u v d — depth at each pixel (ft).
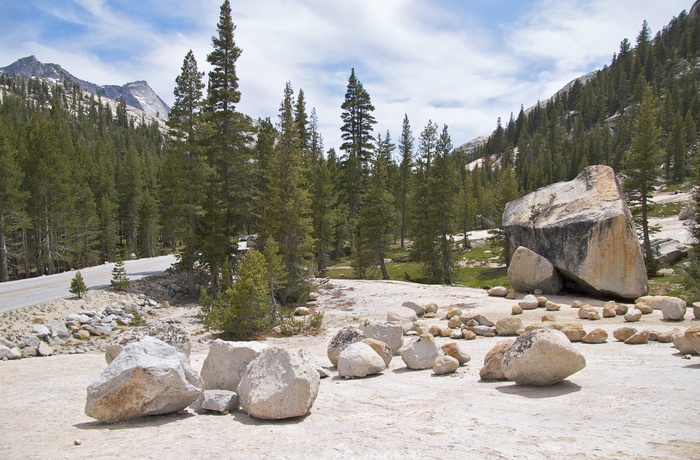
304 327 69.41
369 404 24.02
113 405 20.66
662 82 417.90
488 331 51.06
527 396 23.45
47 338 65.36
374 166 182.80
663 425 16.70
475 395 24.58
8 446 17.16
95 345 65.67
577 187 82.02
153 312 92.48
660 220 173.99
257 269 71.87
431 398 24.72
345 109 202.18
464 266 162.50
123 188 243.60
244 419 21.24
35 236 160.04
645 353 33.71
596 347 37.86
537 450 14.71
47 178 154.81
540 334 25.26
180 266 111.04
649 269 108.06
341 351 38.06
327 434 18.02
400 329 44.98
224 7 117.29
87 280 109.19
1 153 132.67
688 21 535.60
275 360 22.57
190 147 107.76
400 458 14.56
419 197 134.00
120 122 634.02
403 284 106.52
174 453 15.69
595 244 69.82
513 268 80.48
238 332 66.39
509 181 200.64
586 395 22.47
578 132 412.57
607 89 481.05
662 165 291.79
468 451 14.94
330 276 156.76
